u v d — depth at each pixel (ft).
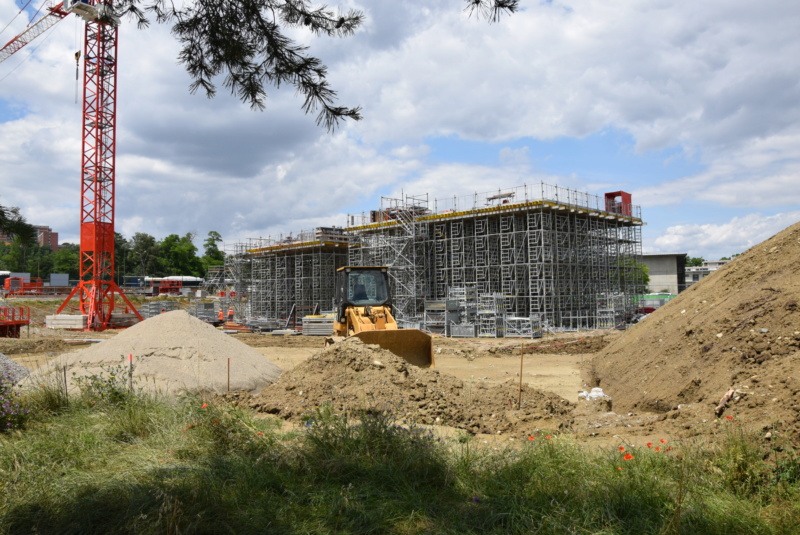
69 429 24.43
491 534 14.21
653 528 13.96
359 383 32.78
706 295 38.27
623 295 147.23
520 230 134.21
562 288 132.87
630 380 36.52
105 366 35.96
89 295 129.39
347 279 53.36
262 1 20.08
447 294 127.44
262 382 40.19
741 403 21.88
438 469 18.15
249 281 203.62
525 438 24.77
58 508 15.88
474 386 34.47
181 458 20.47
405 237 145.18
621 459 17.75
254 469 18.42
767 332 26.73
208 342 41.52
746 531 13.82
